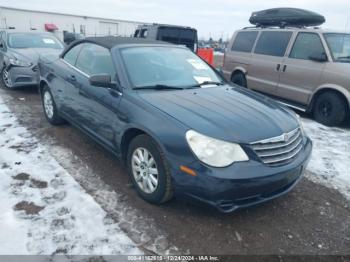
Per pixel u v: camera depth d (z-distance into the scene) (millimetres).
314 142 4945
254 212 2943
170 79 3502
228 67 8188
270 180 2477
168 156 2551
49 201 2912
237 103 3107
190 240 2520
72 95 4051
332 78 5668
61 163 3697
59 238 2443
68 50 4590
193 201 2525
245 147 2451
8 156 3809
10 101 6414
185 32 12109
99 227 2594
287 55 6516
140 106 2896
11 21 33812
